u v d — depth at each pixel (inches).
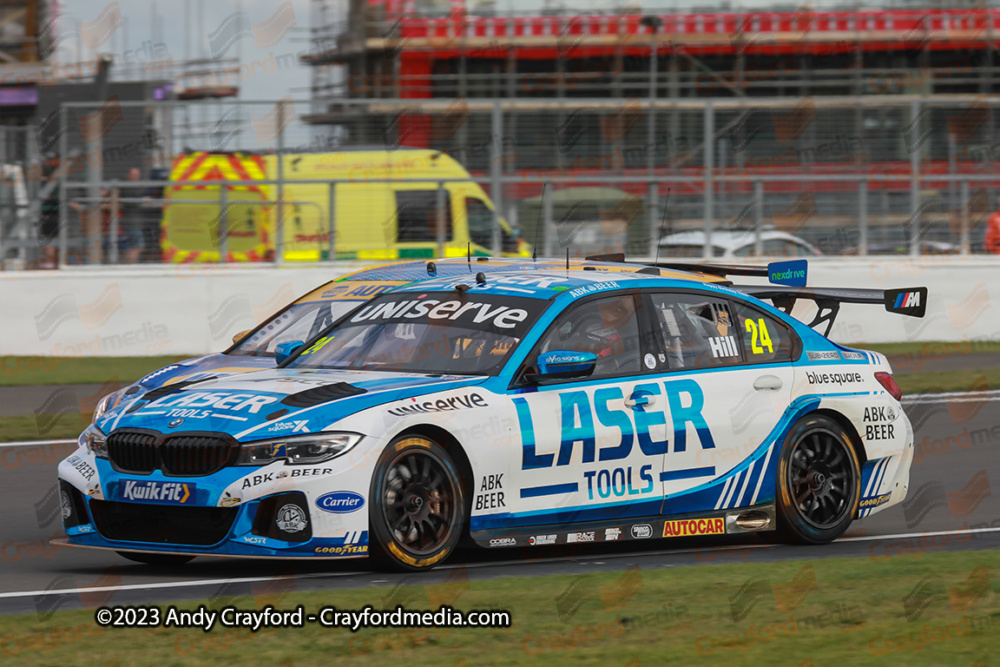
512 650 621.0
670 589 763.4
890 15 2918.3
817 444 1027.9
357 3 2733.8
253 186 2458.2
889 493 1076.5
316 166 2468.0
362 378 901.2
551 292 962.7
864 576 800.9
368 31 2748.5
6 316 2372.0
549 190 2527.1
